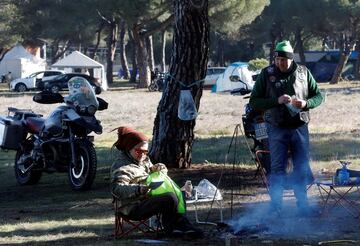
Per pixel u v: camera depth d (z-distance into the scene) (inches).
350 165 730.2
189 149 734.5
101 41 5157.5
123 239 428.1
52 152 690.8
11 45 3848.4
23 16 3614.7
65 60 3193.9
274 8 3750.0
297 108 470.0
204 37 713.0
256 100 485.7
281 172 486.9
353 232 439.2
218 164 754.8
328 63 4124.0
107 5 2763.3
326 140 947.3
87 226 485.4
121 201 421.1
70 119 663.1
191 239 418.9
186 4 700.0
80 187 660.1
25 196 647.1
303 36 4564.5
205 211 517.7
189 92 707.4
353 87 2928.2
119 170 416.2
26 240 439.5
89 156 655.1
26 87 3019.2
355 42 3826.3
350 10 3302.2
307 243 410.6
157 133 733.3
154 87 2834.6
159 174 419.8
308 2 3410.4
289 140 486.0
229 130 1156.5
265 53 5147.6
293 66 480.7
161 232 430.3
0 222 510.0
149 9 2751.0
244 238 425.1
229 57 5310.0
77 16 3334.2
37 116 740.7
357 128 1139.3
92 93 671.8
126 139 420.2
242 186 620.7
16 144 730.8
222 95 2303.2
